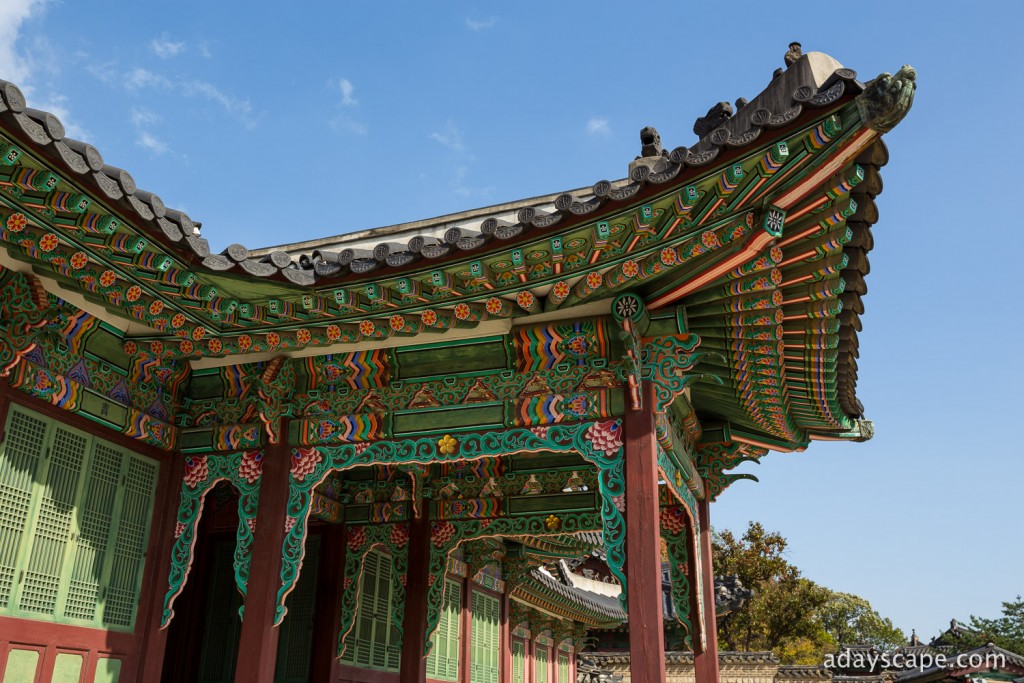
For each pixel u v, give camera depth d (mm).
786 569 56531
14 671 8617
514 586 21172
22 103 6336
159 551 10570
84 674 9414
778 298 8695
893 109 6258
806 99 6523
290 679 13820
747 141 6797
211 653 13930
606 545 8766
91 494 9805
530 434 9438
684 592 12711
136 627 10195
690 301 8930
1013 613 69750
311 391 10453
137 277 8555
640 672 8180
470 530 14070
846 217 7609
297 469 10297
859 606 77938
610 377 9297
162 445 10727
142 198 7570
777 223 7383
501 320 9438
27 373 9008
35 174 6992
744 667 35156
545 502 13875
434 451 9789
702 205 7488
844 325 9883
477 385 9812
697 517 13062
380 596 16031
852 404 12336
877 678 35156
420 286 8695
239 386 10906
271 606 9789
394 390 10148
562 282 8555
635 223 7652
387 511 14430
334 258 8945
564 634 30359
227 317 9453
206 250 8305
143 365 10531
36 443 9180
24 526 8930
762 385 10812
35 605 8969
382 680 15703
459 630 18906
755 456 13977
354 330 9422
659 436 9617
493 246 8117
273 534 10016
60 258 8133
